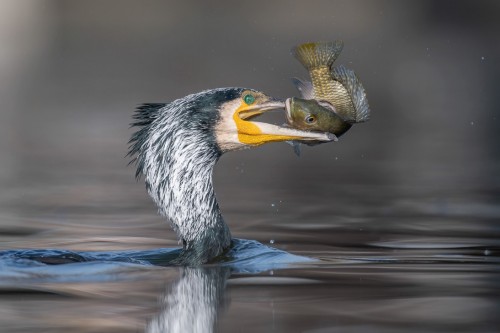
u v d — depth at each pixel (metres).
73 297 8.57
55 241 11.76
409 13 48.97
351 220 13.48
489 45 42.91
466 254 10.99
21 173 17.56
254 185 16.78
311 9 49.72
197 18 50.09
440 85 33.22
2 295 8.62
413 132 23.75
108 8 52.66
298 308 8.23
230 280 9.39
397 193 15.84
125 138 22.22
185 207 10.60
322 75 10.17
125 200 15.18
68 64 38.25
